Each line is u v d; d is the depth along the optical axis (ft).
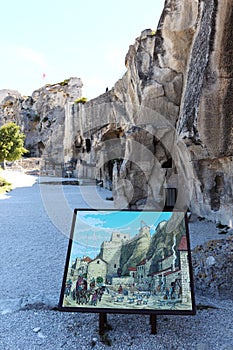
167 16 25.84
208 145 16.14
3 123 139.54
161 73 28.55
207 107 15.71
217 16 15.01
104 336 8.94
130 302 8.52
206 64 15.57
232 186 19.77
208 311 10.33
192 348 8.45
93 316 10.12
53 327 9.57
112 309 8.37
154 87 29.12
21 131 127.24
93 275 9.12
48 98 122.72
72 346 8.62
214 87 15.43
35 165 98.99
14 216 29.58
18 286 13.35
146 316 10.02
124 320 9.81
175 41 26.22
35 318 10.10
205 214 23.58
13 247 19.36
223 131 15.58
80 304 8.52
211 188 21.99
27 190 52.70
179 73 27.68
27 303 11.06
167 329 9.32
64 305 8.50
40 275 14.65
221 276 11.65
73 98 121.80
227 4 14.57
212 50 15.26
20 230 24.00
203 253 12.80
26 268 15.62
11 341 8.88
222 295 11.37
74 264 9.39
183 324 9.58
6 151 79.10
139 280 8.98
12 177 71.61
